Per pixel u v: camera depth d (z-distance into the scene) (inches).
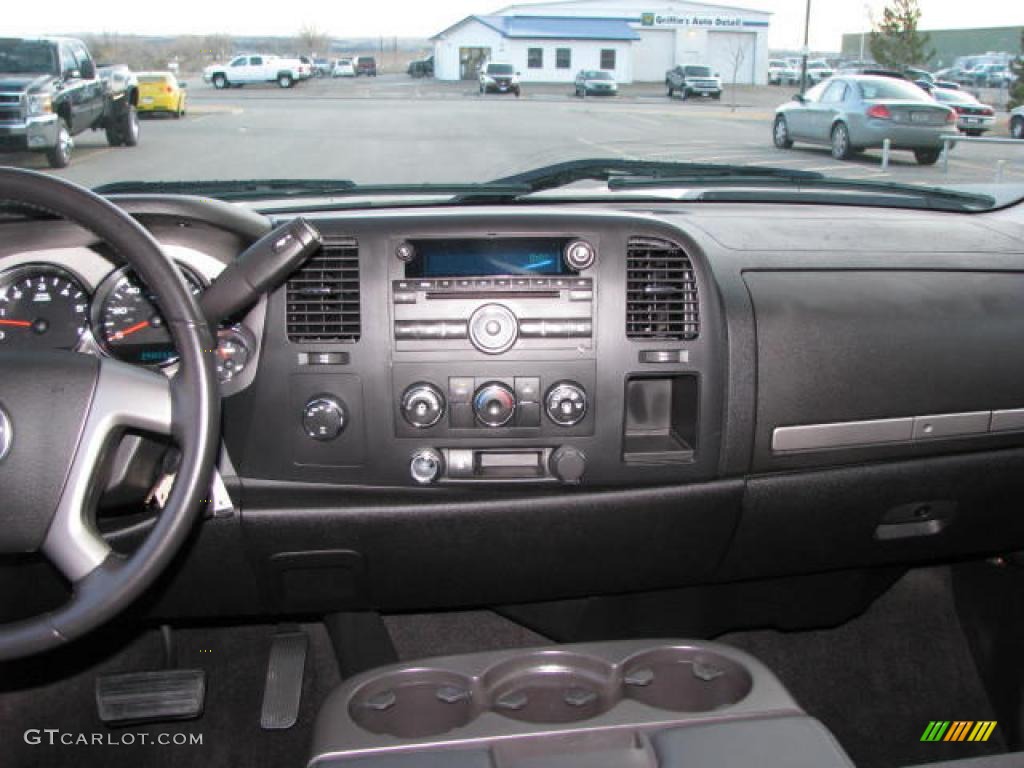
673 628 101.7
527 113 617.6
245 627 106.9
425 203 96.4
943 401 86.2
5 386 55.6
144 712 92.4
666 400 84.7
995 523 93.0
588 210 89.2
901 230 94.2
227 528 81.9
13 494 55.5
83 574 56.1
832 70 1834.4
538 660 63.5
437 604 88.9
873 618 110.1
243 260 60.9
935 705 98.9
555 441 80.4
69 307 77.4
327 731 56.3
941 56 1558.8
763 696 58.1
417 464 79.9
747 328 81.4
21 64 345.4
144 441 72.7
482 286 78.3
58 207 54.3
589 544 85.0
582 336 79.0
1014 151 247.3
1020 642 95.0
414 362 78.7
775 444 83.4
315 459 80.3
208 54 1653.5
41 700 98.3
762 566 90.4
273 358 78.7
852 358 83.5
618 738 54.7
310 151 296.5
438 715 59.7
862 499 87.6
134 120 366.9
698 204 107.7
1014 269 89.4
